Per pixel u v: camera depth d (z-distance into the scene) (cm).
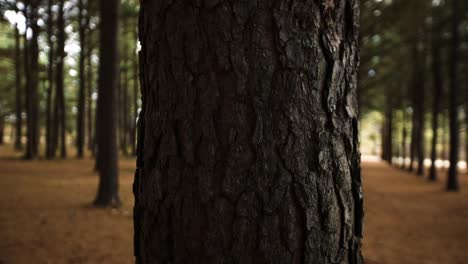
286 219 109
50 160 2000
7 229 582
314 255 112
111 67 841
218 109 110
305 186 110
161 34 119
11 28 2672
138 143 132
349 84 121
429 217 884
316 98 112
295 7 110
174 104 116
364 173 2150
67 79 3356
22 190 953
